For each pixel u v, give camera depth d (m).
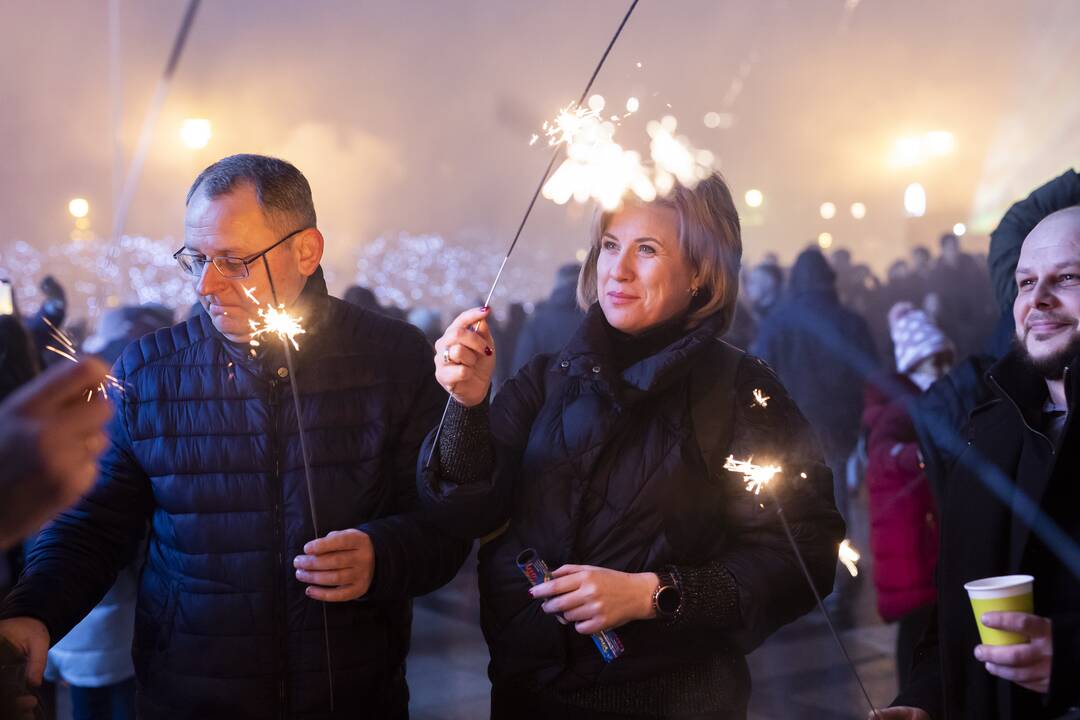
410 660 5.13
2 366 2.95
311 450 2.32
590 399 2.21
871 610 5.65
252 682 2.27
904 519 3.60
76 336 7.93
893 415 3.72
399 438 2.42
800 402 6.70
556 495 2.19
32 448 1.22
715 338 2.28
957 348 11.01
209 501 2.29
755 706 4.46
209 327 2.39
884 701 4.50
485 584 2.25
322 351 2.36
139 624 2.37
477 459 2.16
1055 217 2.11
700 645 2.16
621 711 2.13
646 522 2.14
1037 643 1.83
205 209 2.20
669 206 2.21
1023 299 2.11
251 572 2.28
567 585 2.02
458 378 2.06
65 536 2.29
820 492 2.21
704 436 2.17
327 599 2.18
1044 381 2.13
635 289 2.22
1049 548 1.99
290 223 2.26
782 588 2.12
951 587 2.15
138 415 2.33
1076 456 1.97
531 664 2.18
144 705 2.35
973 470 2.15
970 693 2.09
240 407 2.31
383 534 2.26
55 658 3.59
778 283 8.23
